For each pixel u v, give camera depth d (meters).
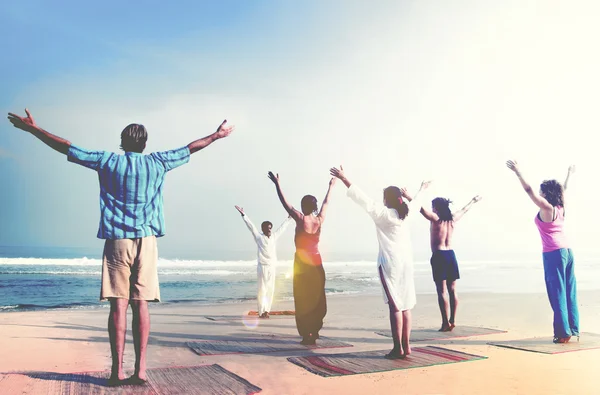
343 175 4.50
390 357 4.50
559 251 5.44
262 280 8.50
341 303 11.03
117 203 3.43
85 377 3.74
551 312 8.87
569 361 4.41
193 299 13.31
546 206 5.40
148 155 3.62
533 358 4.54
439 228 6.50
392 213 4.52
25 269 27.50
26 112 3.27
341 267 40.72
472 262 58.19
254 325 7.41
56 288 17.11
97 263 35.69
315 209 5.73
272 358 4.60
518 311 8.95
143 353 3.51
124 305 3.47
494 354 4.73
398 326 4.48
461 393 3.34
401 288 4.53
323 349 5.13
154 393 3.25
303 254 5.49
